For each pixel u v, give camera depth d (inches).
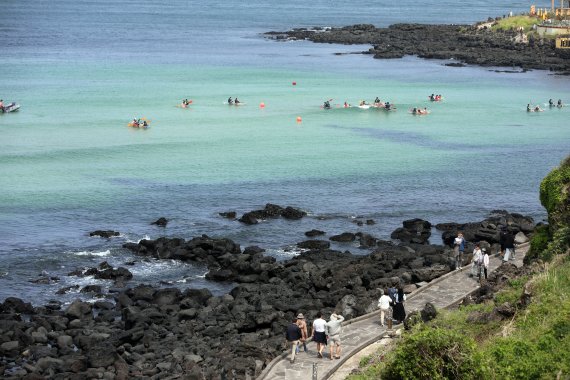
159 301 2571.4
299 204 3774.6
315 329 1947.6
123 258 3065.9
